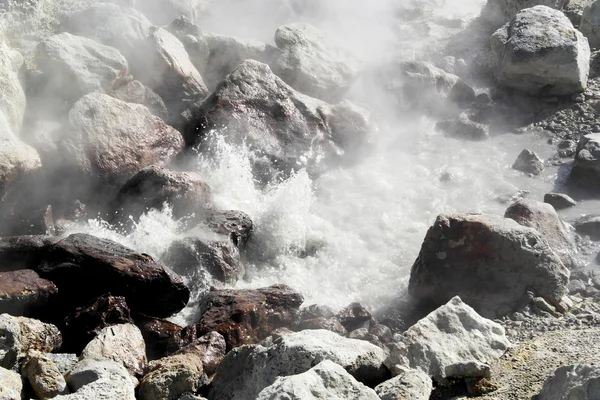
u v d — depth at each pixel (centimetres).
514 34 1916
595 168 1588
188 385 1028
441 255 1279
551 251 1255
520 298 1244
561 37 1877
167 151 1628
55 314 1223
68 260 1240
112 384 958
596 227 1441
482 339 1079
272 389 883
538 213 1380
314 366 940
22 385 1003
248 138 1673
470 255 1264
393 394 938
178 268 1357
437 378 1020
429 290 1289
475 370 998
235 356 1043
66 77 1627
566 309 1231
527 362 1047
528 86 1917
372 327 1240
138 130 1597
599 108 1850
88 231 1441
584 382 836
